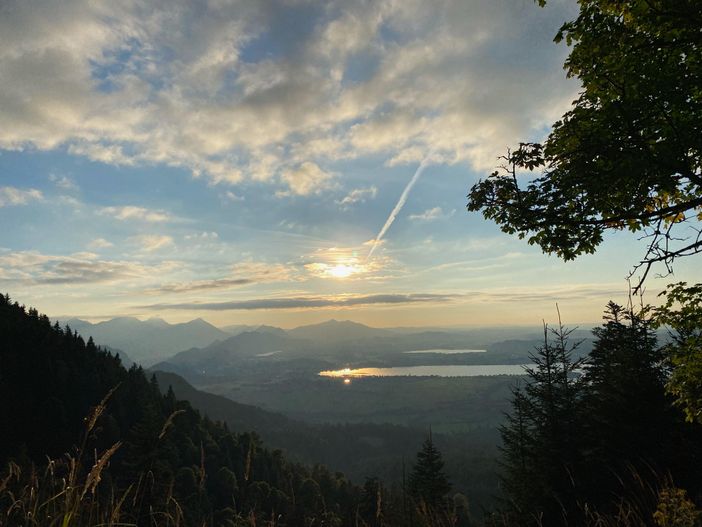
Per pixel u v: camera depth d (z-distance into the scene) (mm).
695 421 13367
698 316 9484
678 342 11172
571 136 8391
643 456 13711
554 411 20266
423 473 35344
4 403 87438
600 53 8234
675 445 13406
